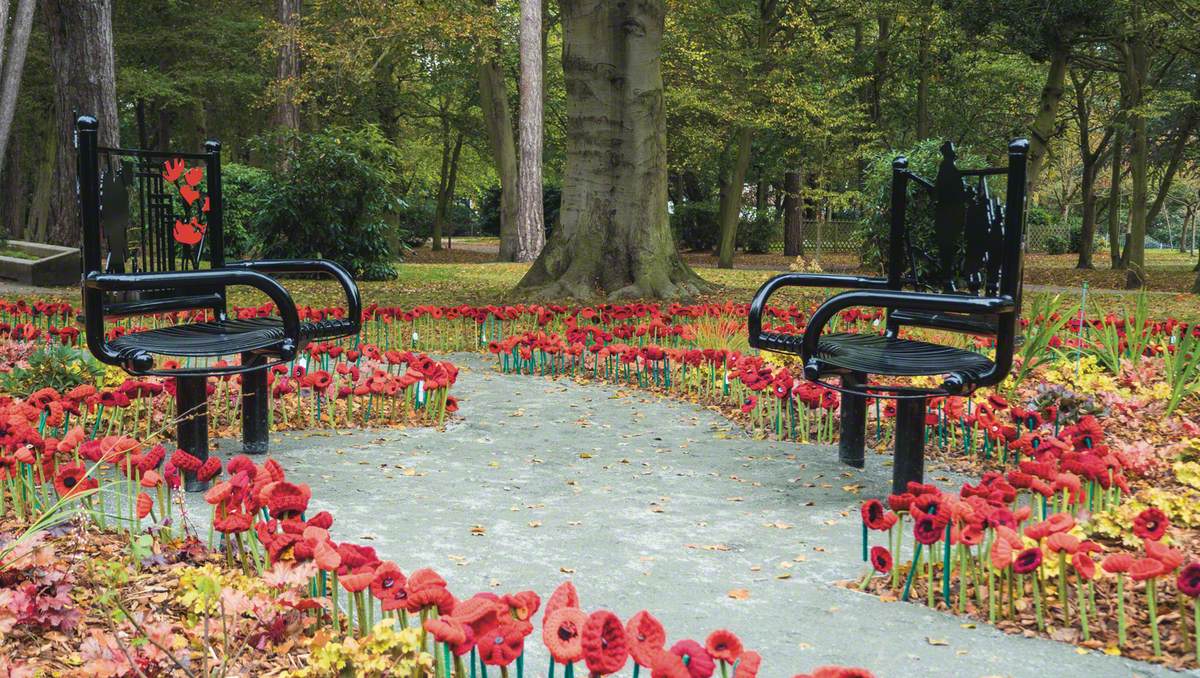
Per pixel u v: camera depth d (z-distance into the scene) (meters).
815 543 3.91
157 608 2.91
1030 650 2.82
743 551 3.81
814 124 30.09
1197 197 58.06
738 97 28.06
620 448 5.65
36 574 2.92
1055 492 3.68
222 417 5.99
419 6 24.88
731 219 29.67
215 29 28.42
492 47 27.55
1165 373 7.04
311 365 7.79
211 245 5.48
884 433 6.00
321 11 24.69
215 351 4.38
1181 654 2.77
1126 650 2.80
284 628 2.75
